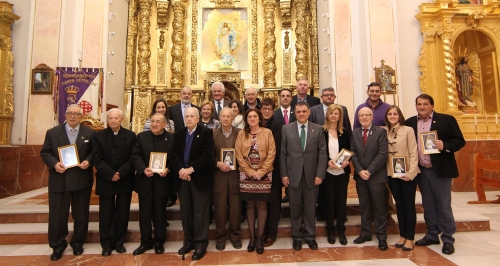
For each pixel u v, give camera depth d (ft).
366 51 24.50
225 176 12.57
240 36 33.17
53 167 11.75
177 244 13.34
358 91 25.36
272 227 12.93
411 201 12.23
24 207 16.25
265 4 32.63
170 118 16.11
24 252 12.55
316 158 12.70
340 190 13.09
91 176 12.60
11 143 23.06
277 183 12.73
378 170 12.41
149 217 12.29
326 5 28.48
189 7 33.14
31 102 22.97
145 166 12.13
